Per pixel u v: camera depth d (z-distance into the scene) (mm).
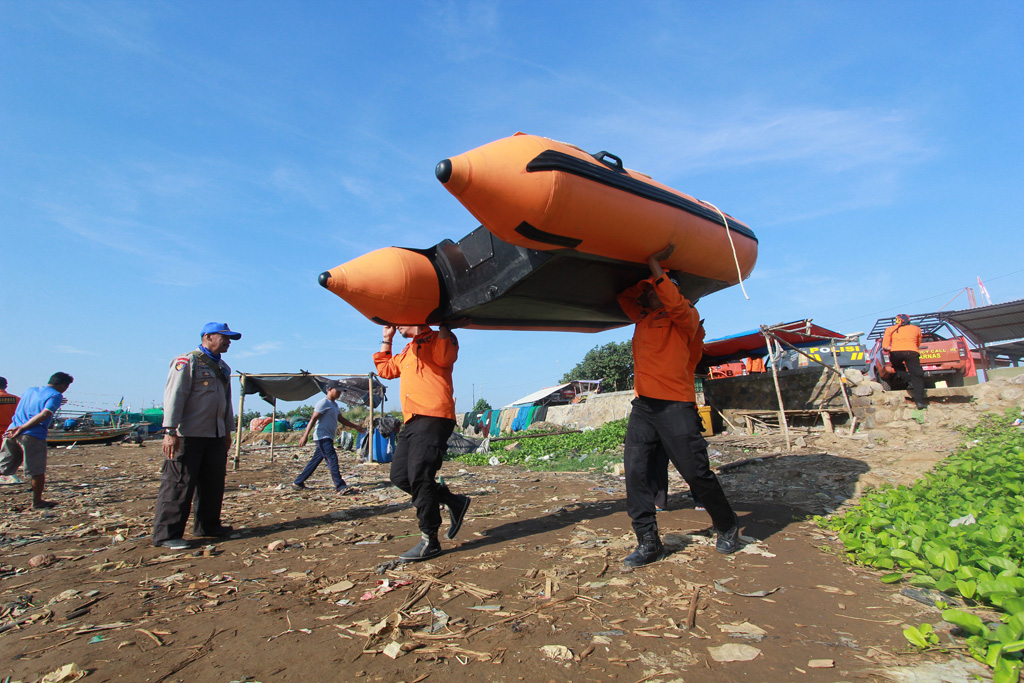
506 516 5555
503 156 3066
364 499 7371
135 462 15438
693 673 2170
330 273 3938
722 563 3586
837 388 11312
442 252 4344
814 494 5895
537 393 32875
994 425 8516
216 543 4809
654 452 3857
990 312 16562
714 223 4305
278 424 26484
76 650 2551
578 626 2662
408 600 3092
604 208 3311
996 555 2871
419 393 4152
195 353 4957
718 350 16922
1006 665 1966
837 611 2742
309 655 2424
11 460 7059
